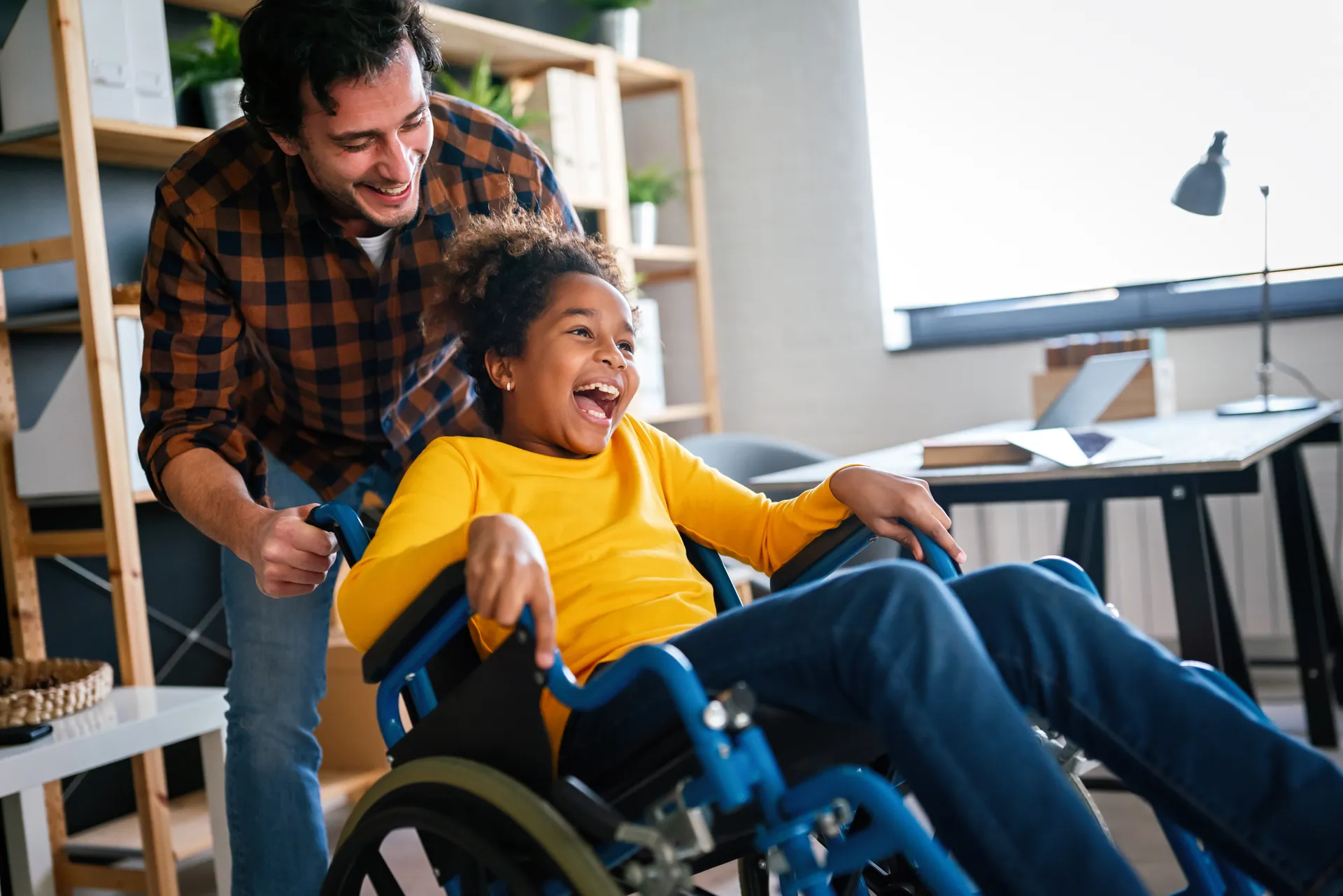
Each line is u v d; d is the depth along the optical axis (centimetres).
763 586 294
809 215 371
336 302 151
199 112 255
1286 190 309
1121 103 327
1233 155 315
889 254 362
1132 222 329
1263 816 88
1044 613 97
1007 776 84
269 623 157
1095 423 286
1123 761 94
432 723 109
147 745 182
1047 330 345
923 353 355
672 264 376
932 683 87
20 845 208
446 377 165
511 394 133
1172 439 224
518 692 100
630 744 104
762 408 381
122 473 209
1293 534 257
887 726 88
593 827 93
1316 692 254
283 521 119
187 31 262
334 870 113
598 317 128
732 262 383
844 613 93
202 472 137
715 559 139
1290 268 310
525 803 97
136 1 222
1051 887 81
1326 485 301
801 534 131
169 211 145
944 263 355
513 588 96
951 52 348
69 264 244
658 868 90
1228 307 321
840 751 103
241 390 161
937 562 123
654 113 394
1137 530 323
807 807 89
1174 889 186
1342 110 302
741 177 380
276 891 158
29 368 235
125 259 253
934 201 354
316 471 163
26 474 221
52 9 205
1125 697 94
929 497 124
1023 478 196
